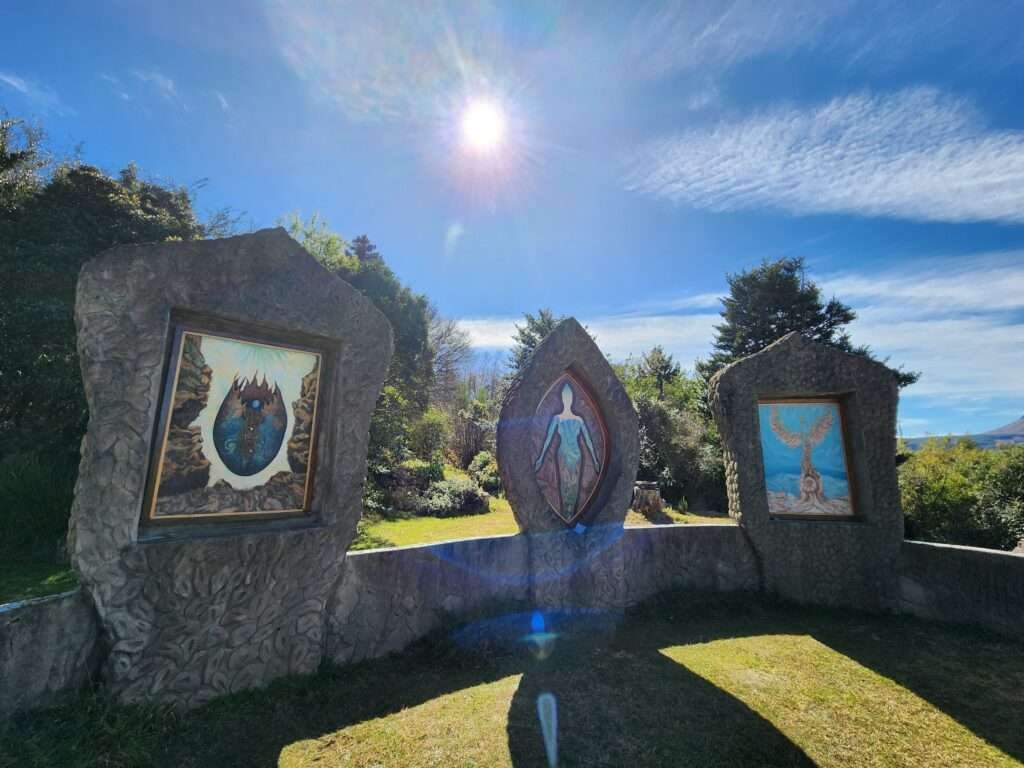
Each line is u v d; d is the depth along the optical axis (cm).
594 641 481
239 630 345
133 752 269
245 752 289
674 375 2527
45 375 743
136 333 311
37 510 614
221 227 1340
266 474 375
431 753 294
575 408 580
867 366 611
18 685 261
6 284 804
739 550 612
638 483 1299
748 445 618
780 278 2250
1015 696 383
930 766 293
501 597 499
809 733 326
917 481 1072
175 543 320
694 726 330
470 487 1255
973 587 530
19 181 1020
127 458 305
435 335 3034
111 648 296
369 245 2592
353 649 406
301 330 388
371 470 1184
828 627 530
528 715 339
